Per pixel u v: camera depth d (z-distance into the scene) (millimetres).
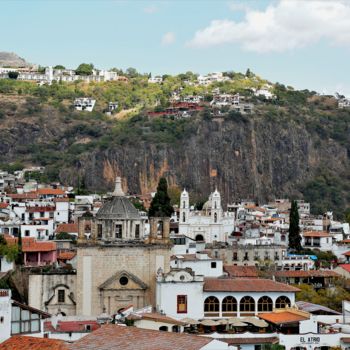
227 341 132750
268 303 158750
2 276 172125
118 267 164000
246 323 145500
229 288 157750
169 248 165875
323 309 151750
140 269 164750
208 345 91438
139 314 144375
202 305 156625
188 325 145125
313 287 199625
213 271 183500
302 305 158125
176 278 156375
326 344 129125
